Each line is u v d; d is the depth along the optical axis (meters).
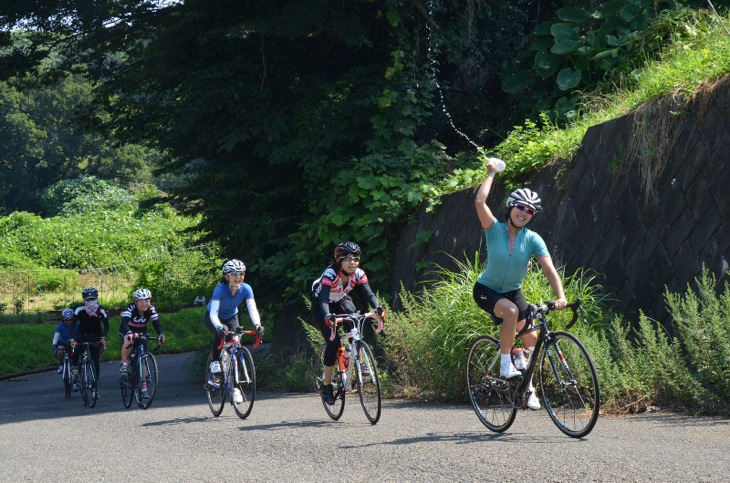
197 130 22.98
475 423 10.36
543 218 15.54
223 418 13.09
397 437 9.44
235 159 23.03
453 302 13.77
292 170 22.77
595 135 14.58
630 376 11.04
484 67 24.81
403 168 20.58
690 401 10.46
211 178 22.92
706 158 12.06
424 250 18.73
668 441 8.11
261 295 23.14
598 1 21.12
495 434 9.26
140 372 16.48
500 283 9.05
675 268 12.29
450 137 24.62
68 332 22.97
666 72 14.20
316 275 20.55
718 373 10.29
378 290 19.83
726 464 6.72
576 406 8.59
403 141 21.08
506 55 24.72
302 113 21.83
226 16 21.53
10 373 36.91
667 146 12.81
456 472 7.14
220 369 13.59
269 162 22.20
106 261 68.81
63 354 22.72
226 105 21.73
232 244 23.92
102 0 27.98
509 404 9.29
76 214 94.19
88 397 18.48
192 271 59.72
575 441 8.33
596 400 8.21
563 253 14.75
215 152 23.33
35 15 28.08
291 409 13.84
